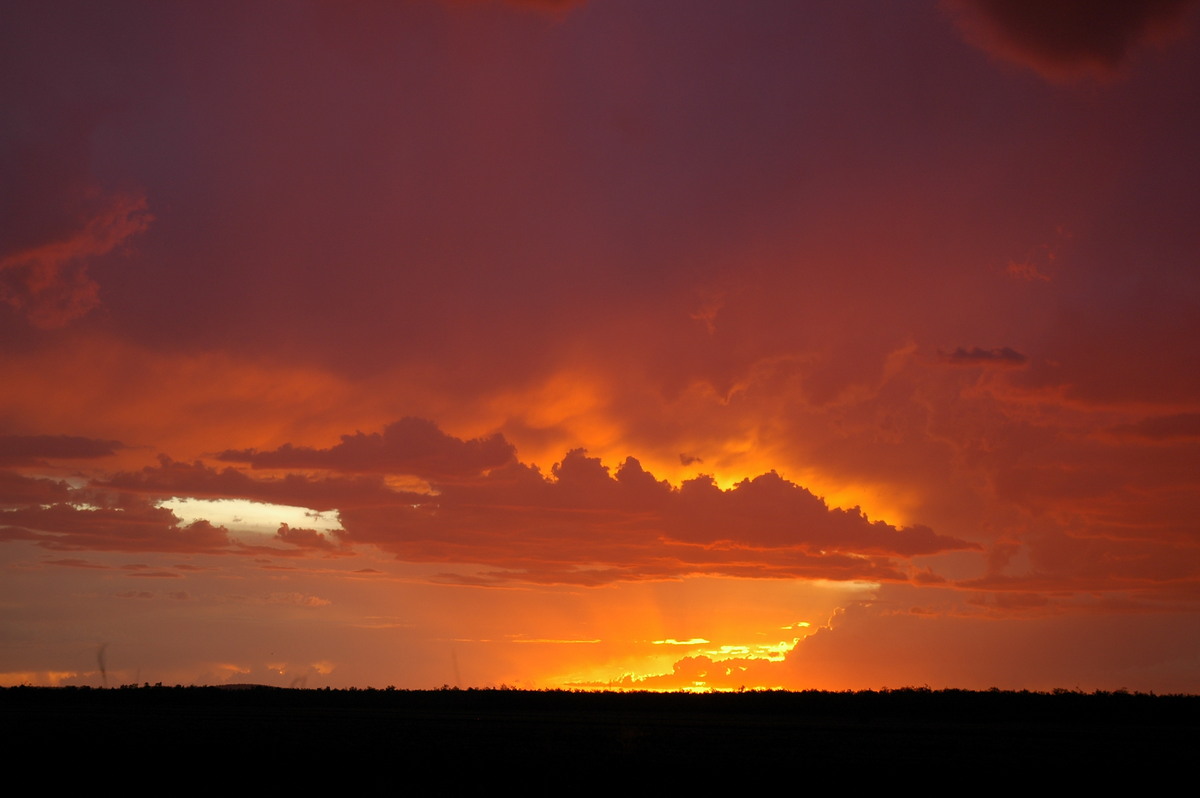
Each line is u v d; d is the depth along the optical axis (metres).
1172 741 59.78
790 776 42.75
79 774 43.97
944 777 42.84
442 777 42.72
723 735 61.97
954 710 92.38
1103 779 42.72
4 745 51.19
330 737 56.56
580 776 42.72
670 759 46.91
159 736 56.28
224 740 54.03
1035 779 42.66
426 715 82.88
